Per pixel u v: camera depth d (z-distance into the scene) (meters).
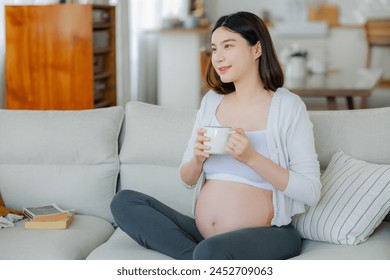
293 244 2.42
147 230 2.44
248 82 2.52
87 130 3.17
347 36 8.67
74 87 5.00
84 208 3.10
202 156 2.44
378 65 8.73
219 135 2.30
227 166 2.48
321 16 9.78
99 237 2.82
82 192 3.10
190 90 7.87
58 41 4.98
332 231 2.52
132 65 7.88
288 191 2.35
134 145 3.10
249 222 2.42
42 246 2.58
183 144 3.03
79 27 4.96
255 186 2.46
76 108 5.02
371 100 7.71
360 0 10.08
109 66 5.79
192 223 2.67
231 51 2.46
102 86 5.69
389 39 8.42
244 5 10.38
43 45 4.98
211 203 2.48
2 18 4.98
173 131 3.06
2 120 3.24
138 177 3.07
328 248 2.48
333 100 5.18
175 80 7.89
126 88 7.18
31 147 3.16
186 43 7.81
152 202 2.57
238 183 2.46
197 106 7.88
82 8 4.95
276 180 2.34
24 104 5.04
